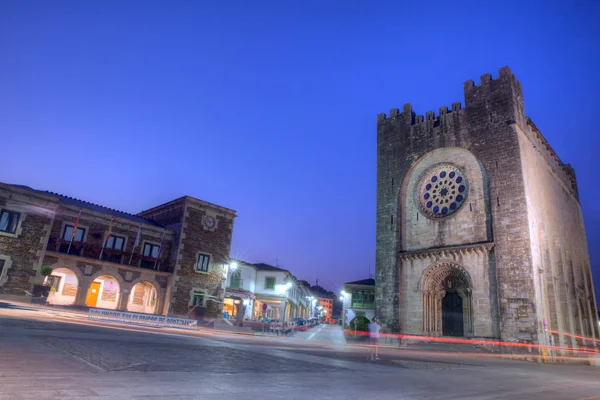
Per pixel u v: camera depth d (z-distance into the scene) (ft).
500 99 111.75
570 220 145.38
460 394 31.83
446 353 94.32
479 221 106.01
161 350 41.93
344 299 235.81
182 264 126.31
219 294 133.90
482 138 112.06
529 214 100.37
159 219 140.77
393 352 85.15
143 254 123.85
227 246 139.54
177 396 21.17
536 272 95.91
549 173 129.59
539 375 55.06
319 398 24.85
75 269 107.96
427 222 115.85
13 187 98.22
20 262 97.14
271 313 205.98
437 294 109.91
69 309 98.68
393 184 127.03
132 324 84.02
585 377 56.65
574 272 132.57
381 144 134.31
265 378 30.86
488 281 98.99
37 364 26.30
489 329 95.61
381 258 121.19
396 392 30.19
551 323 100.89
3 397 17.57
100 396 19.44
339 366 45.60
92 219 115.65
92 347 37.88
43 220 102.53
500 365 70.59
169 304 121.29
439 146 120.47
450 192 114.62
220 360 39.19
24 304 90.22
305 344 85.81
